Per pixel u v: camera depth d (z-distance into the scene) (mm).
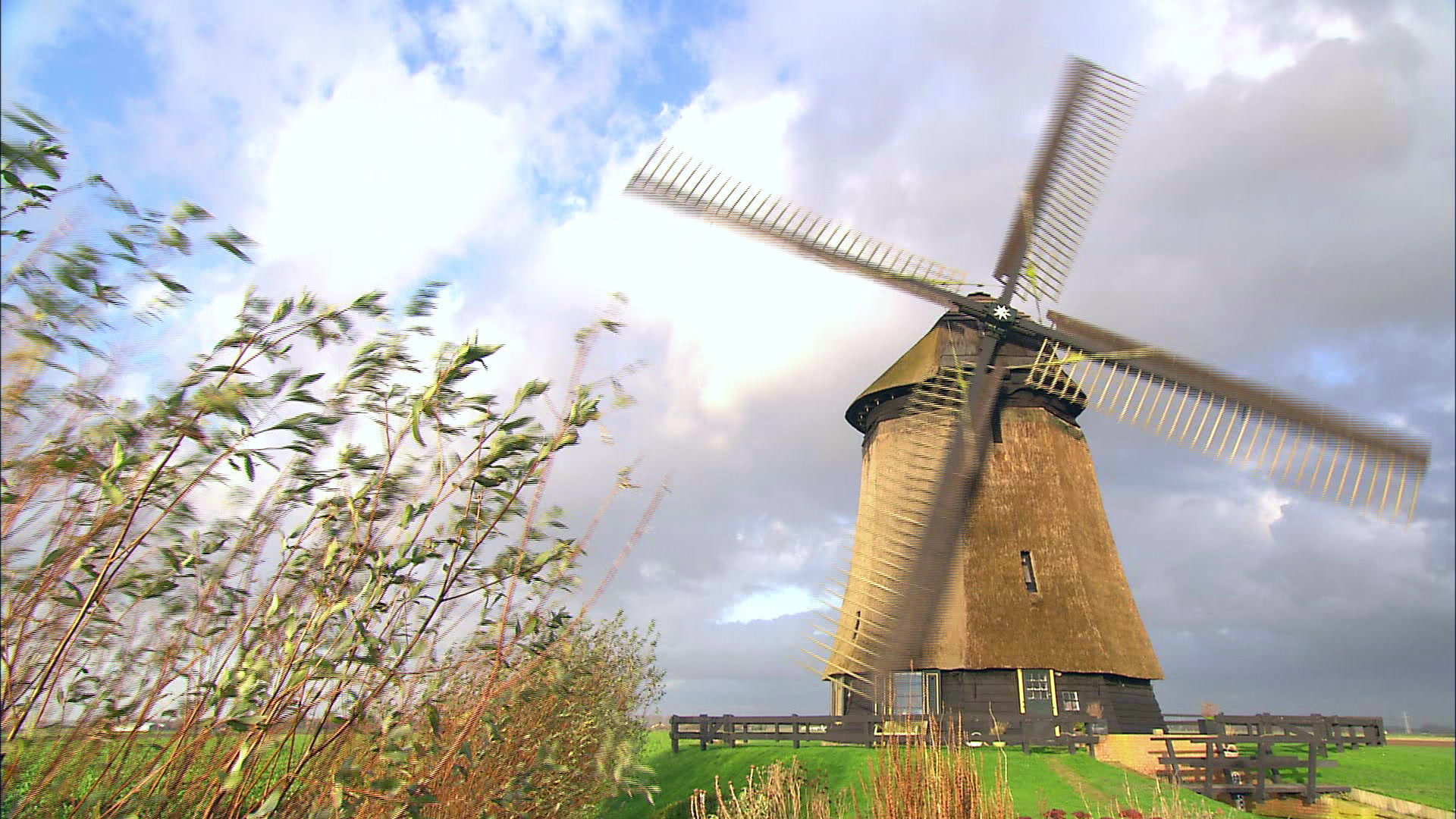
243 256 4879
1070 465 23750
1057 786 17047
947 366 22391
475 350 5281
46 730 4688
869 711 21609
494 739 5613
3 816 4340
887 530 20922
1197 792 18250
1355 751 23031
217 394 4375
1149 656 23203
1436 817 18000
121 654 5023
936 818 9383
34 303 4215
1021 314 22984
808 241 22016
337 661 4895
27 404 4121
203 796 5004
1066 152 24469
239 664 4809
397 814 5215
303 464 5488
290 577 5336
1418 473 18734
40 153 4297
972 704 20922
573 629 5879
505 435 5277
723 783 18547
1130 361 21969
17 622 4305
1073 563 22312
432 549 5305
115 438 4375
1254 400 20469
